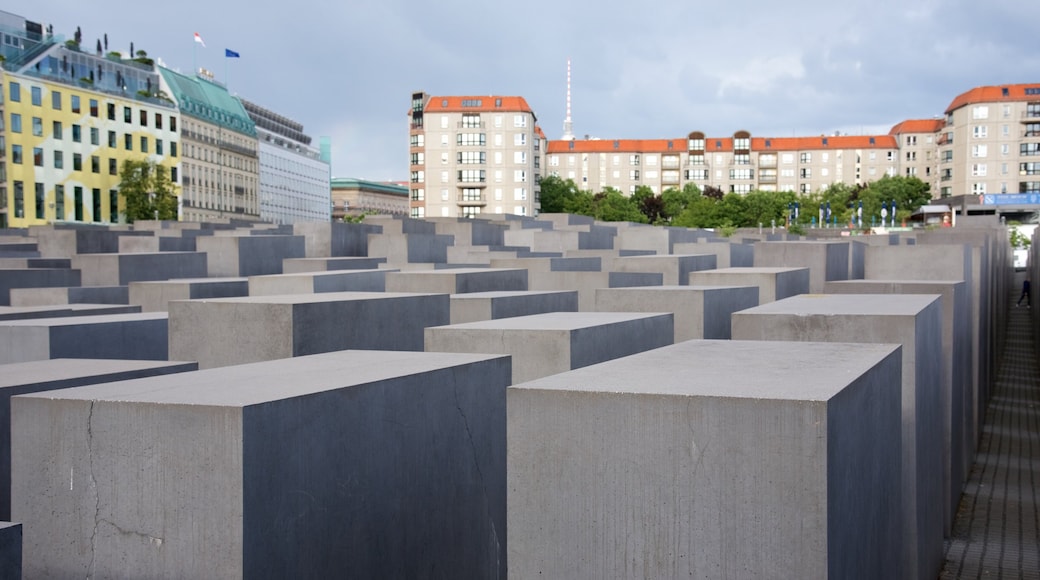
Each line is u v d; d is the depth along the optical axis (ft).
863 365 18.86
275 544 18.57
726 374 17.70
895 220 422.82
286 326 30.07
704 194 503.20
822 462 14.65
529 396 16.49
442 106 411.95
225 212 372.58
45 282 61.98
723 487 15.25
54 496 19.30
